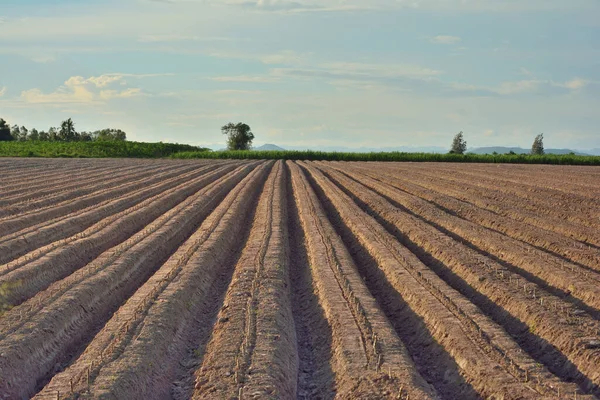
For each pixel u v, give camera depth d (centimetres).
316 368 1152
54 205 2761
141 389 983
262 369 1034
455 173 5125
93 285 1471
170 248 2116
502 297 1437
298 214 2955
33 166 5400
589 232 2188
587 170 5556
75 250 1873
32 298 1365
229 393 949
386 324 1266
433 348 1201
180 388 1051
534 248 1912
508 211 2772
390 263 1755
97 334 1199
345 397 971
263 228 2394
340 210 2867
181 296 1429
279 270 1716
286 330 1269
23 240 1984
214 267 1833
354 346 1147
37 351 1123
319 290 1553
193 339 1288
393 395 942
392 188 3872
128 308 1343
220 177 4803
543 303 1346
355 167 6275
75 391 920
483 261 1753
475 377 1020
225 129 13562
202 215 2830
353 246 2194
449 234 2367
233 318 1299
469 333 1177
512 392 934
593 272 1603
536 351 1193
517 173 5081
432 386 1020
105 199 3186
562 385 955
